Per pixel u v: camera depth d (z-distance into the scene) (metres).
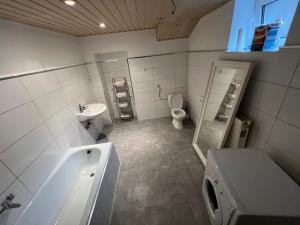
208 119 2.28
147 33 3.20
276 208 0.87
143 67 3.47
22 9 1.30
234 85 1.63
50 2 1.22
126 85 3.89
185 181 2.05
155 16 2.14
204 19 2.36
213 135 2.09
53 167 1.86
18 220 1.29
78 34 2.87
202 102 2.63
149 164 2.44
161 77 3.59
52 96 2.07
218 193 1.11
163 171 2.26
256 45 1.37
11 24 1.58
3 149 1.28
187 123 3.56
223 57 1.92
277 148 1.25
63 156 2.10
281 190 0.97
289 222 0.85
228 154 1.31
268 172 1.10
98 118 3.58
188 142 2.86
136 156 2.66
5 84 1.40
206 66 2.49
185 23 2.62
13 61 1.54
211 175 1.28
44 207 1.56
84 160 2.35
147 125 3.74
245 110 1.63
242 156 1.27
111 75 3.80
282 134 1.19
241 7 1.58
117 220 1.68
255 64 1.38
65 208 1.81
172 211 1.70
